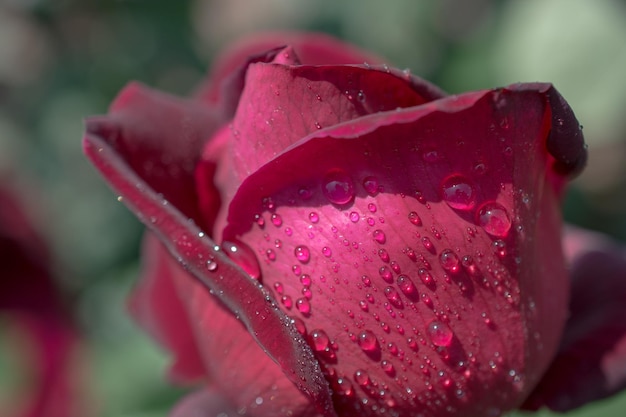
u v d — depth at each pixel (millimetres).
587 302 214
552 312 188
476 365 179
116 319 327
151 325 224
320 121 178
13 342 312
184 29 391
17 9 391
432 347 178
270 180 177
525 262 179
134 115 205
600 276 216
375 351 178
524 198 177
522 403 196
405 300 176
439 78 338
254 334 174
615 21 290
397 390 179
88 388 300
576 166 184
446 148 173
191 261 177
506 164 174
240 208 179
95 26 390
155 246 217
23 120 377
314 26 361
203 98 229
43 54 394
